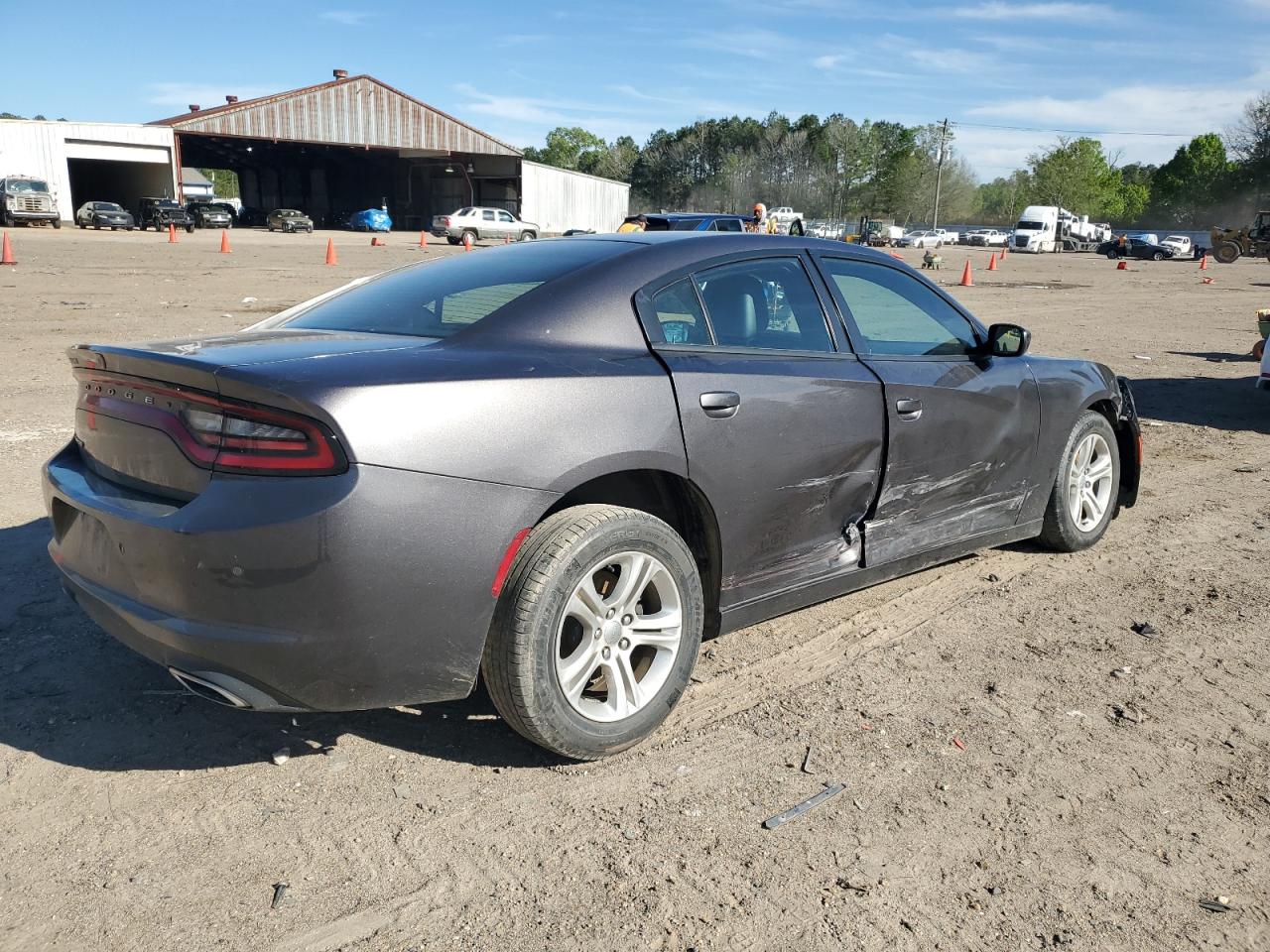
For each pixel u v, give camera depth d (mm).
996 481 4188
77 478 2854
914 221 101938
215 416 2482
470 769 2873
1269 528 5445
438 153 64312
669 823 2633
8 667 3379
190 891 2324
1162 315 18984
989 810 2727
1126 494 5258
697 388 3010
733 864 2471
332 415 2377
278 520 2367
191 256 28344
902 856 2518
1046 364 4484
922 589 4418
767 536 3285
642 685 2977
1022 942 2225
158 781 2768
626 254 3205
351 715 3160
